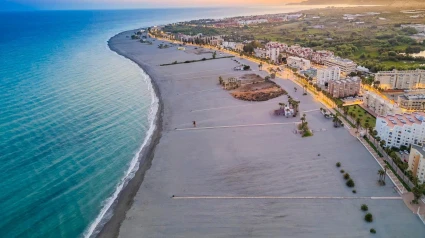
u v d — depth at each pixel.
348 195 105.94
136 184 117.44
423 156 108.69
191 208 102.88
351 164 124.44
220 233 91.56
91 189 115.06
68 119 174.50
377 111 175.38
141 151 142.12
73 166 128.75
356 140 143.75
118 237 92.31
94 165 130.00
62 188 114.88
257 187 112.31
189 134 157.25
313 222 94.31
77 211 103.88
